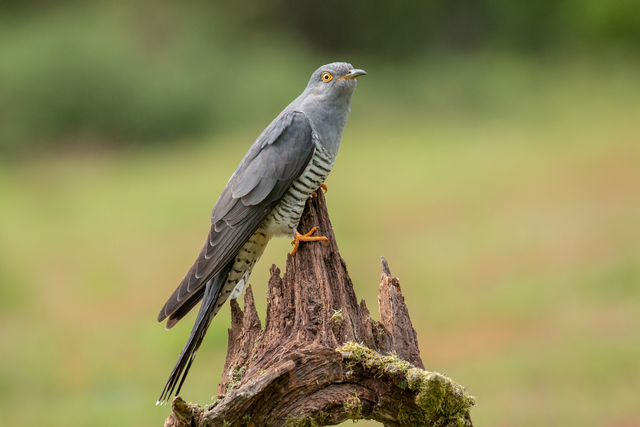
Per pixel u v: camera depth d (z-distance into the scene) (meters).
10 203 22.06
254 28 40.03
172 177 24.62
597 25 34.97
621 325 10.15
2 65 30.19
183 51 34.09
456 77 34.19
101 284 14.08
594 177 18.97
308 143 5.63
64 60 30.23
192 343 4.96
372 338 4.52
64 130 30.12
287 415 4.07
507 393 8.61
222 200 5.56
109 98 30.14
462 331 10.66
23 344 11.04
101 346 10.98
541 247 14.03
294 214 5.57
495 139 25.67
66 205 21.67
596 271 12.39
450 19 41.03
